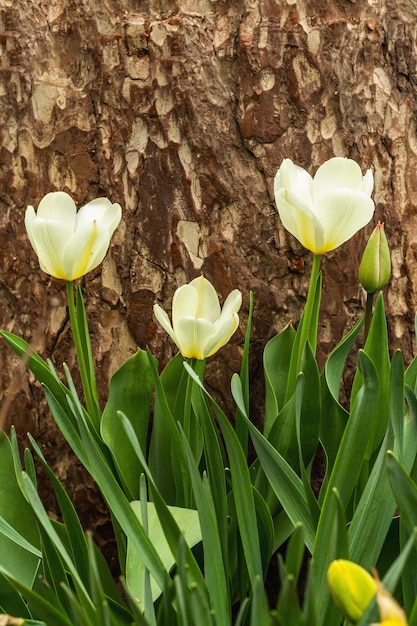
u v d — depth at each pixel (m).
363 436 1.54
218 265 1.72
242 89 1.71
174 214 1.72
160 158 1.72
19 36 1.72
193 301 1.63
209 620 1.45
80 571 1.61
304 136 1.72
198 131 1.71
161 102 1.71
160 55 1.71
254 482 1.70
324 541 1.52
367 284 1.62
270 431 1.66
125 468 1.68
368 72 1.72
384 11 1.72
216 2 1.72
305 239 1.60
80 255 1.59
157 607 1.62
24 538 1.63
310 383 1.63
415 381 1.64
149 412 1.70
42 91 1.72
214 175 1.72
